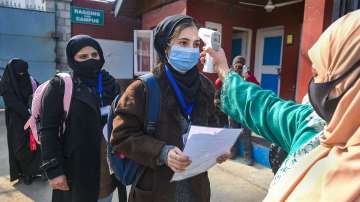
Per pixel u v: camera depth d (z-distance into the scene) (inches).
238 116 50.2
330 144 28.2
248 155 176.7
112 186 84.0
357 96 25.5
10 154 148.4
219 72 55.0
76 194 75.4
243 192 143.6
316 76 32.1
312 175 28.0
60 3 351.6
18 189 146.3
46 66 360.5
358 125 26.0
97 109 79.2
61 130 77.3
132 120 57.1
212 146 54.2
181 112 59.7
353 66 27.0
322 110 30.2
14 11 340.8
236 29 284.4
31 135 141.9
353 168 24.3
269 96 46.8
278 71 272.1
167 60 60.7
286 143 41.8
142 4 321.7
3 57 344.5
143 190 58.7
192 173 57.0
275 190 31.9
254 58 295.7
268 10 258.7
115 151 60.2
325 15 138.5
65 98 75.6
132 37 377.4
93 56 82.7
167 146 54.4
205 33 56.4
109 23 366.0
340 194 24.1
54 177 73.6
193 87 60.8
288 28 258.8
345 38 27.6
